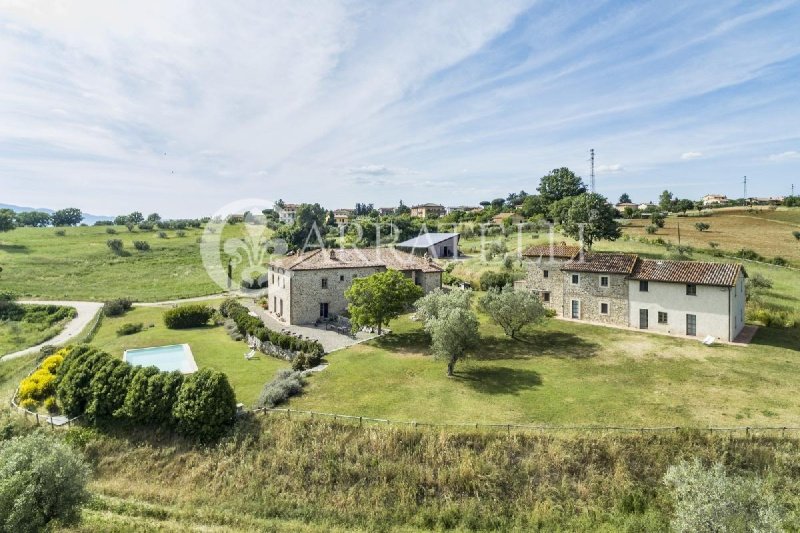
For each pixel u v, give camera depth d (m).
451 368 28.66
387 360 31.66
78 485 17.06
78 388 25.88
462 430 21.25
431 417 22.75
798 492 18.36
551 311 42.03
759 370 27.47
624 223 93.38
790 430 20.16
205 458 22.41
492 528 18.23
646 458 19.77
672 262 37.56
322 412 23.69
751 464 19.39
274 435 22.64
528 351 32.88
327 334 39.50
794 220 87.69
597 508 18.45
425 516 18.81
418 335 37.88
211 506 20.08
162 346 39.59
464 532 18.08
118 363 26.72
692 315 34.72
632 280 37.72
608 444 20.11
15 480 15.71
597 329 37.62
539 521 18.23
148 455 23.12
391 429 21.64
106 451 23.72
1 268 74.38
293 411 23.75
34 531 15.68
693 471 15.88
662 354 30.95
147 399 24.33
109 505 20.23
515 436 20.75
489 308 36.28
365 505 19.41
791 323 36.31
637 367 28.80
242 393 27.50
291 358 33.62
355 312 36.44
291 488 20.47
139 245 93.62
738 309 35.19
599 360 30.36
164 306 59.53
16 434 25.55
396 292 36.34
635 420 21.73
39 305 58.81
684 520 15.07
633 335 35.62
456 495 19.38
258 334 37.34
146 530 18.30
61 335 48.84
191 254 90.19
